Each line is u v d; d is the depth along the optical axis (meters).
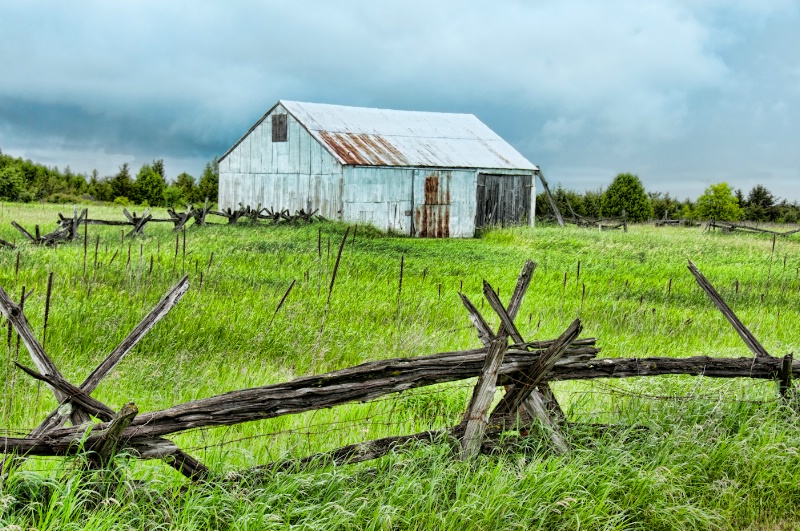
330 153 34.81
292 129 36.91
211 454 5.75
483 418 5.59
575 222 45.09
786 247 28.95
